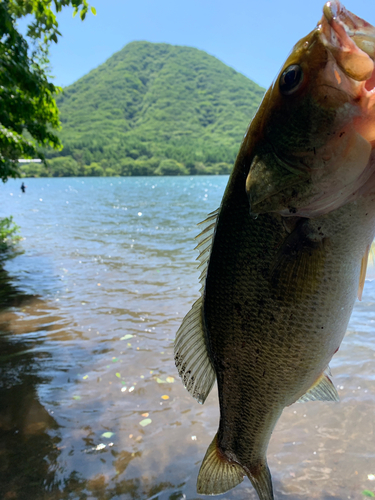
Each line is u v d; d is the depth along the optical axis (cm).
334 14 24
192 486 49
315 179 26
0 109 160
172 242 222
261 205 27
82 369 78
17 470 52
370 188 26
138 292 128
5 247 213
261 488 34
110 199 611
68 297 124
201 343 35
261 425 33
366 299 115
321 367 30
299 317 29
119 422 61
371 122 25
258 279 30
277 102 26
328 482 48
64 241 231
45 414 63
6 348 88
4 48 133
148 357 82
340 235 27
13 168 202
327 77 24
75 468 52
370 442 55
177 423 61
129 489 49
